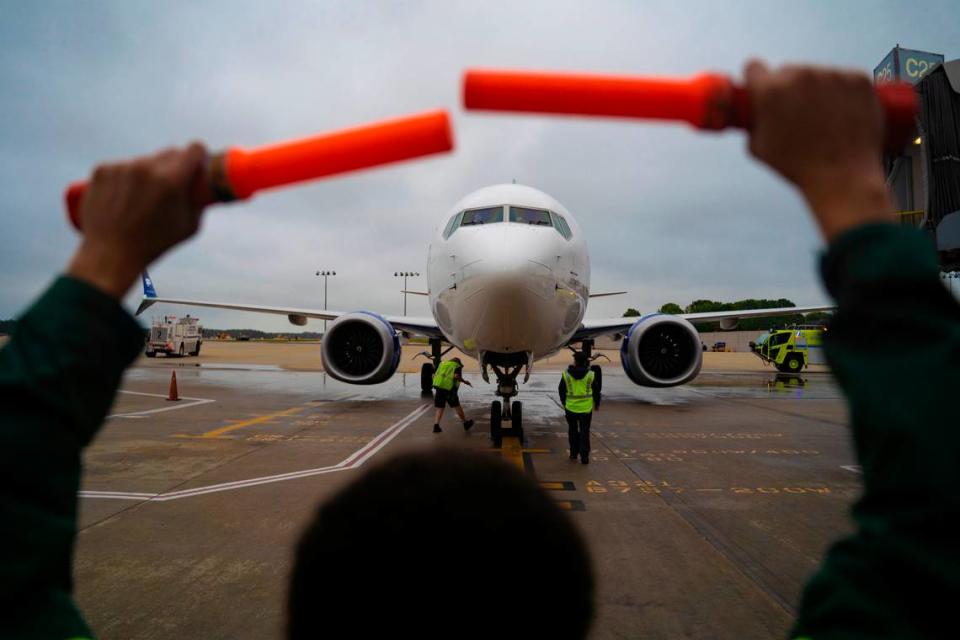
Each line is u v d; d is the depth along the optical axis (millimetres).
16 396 548
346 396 15242
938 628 452
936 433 445
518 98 410
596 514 4844
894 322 491
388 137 392
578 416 6938
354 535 493
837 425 10023
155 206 536
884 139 513
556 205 8664
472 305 7066
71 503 587
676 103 441
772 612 3109
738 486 5805
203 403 13445
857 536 556
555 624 506
